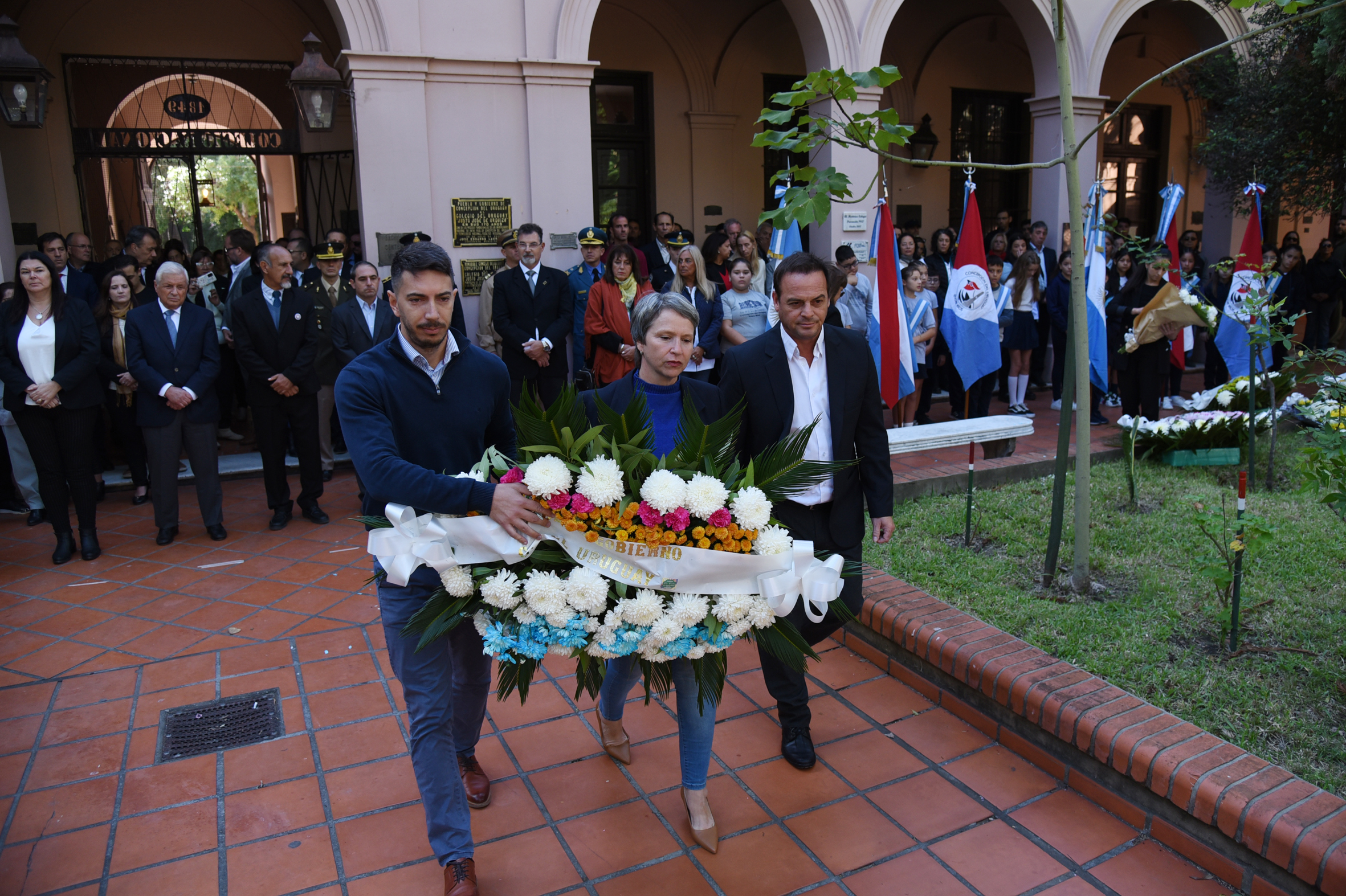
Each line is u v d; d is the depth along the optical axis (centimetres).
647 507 228
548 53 765
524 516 225
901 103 1263
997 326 725
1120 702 308
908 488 580
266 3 988
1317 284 1060
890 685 377
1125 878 260
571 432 233
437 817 245
